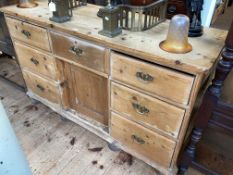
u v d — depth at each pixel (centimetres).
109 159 134
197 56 82
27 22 124
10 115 166
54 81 138
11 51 160
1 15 146
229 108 83
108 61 101
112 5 95
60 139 146
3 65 224
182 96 86
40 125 157
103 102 126
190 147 105
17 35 136
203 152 113
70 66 127
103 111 131
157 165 117
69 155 136
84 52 108
